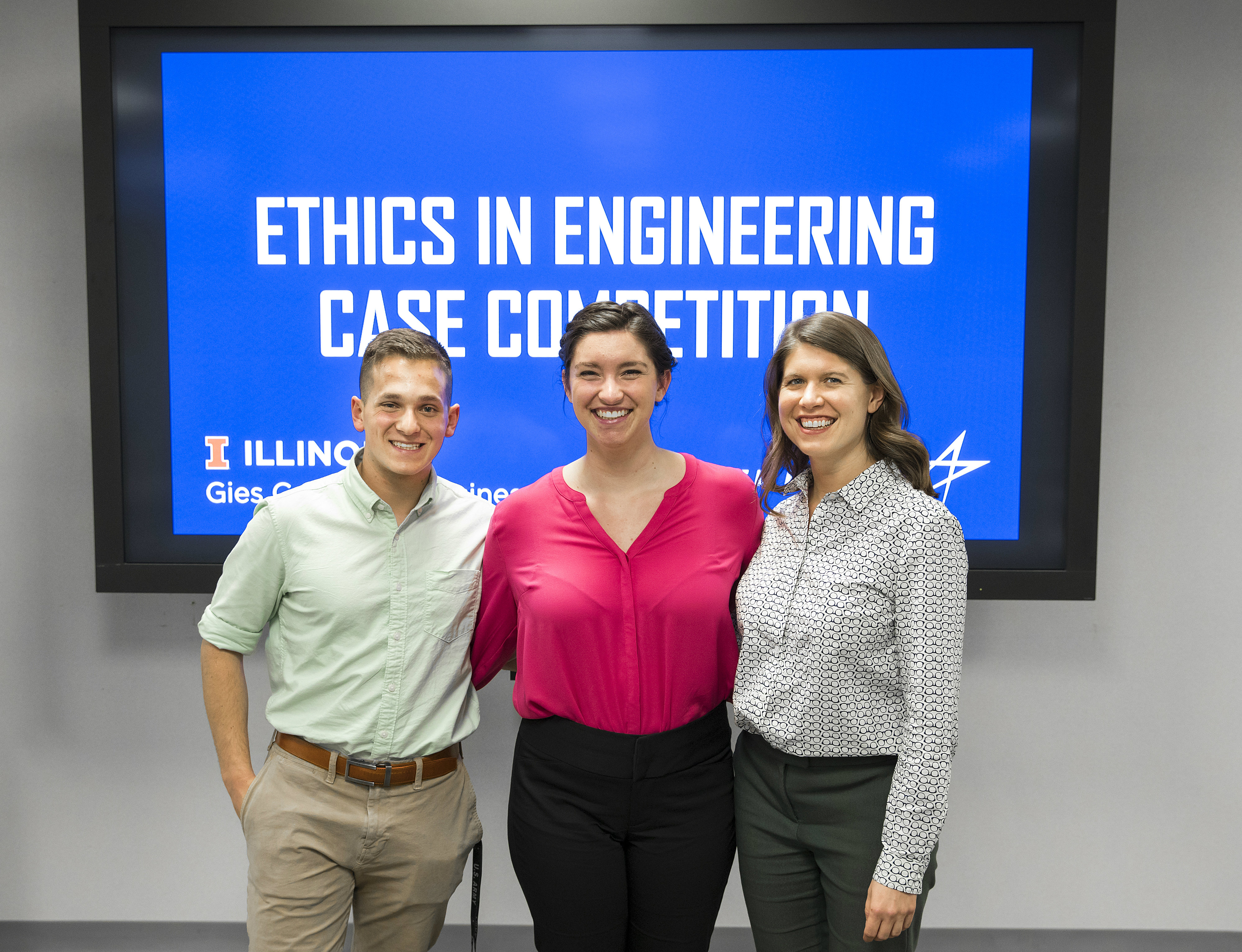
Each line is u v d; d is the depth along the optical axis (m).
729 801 1.40
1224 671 2.10
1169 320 2.04
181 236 1.89
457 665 1.40
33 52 2.01
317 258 1.91
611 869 1.36
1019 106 1.86
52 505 2.09
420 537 1.37
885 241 1.89
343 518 1.35
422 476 1.38
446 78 1.88
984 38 1.85
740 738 1.44
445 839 1.37
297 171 1.89
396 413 1.29
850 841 1.25
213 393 1.92
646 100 1.88
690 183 1.89
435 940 1.45
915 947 1.38
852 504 1.25
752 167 1.89
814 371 1.25
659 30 1.86
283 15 1.83
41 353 2.06
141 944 2.15
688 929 1.38
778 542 1.34
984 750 2.12
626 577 1.34
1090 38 1.81
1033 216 1.87
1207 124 2.01
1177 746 2.12
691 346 1.92
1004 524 1.92
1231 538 2.08
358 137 1.89
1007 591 1.88
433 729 1.36
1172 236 2.03
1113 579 2.09
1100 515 2.08
